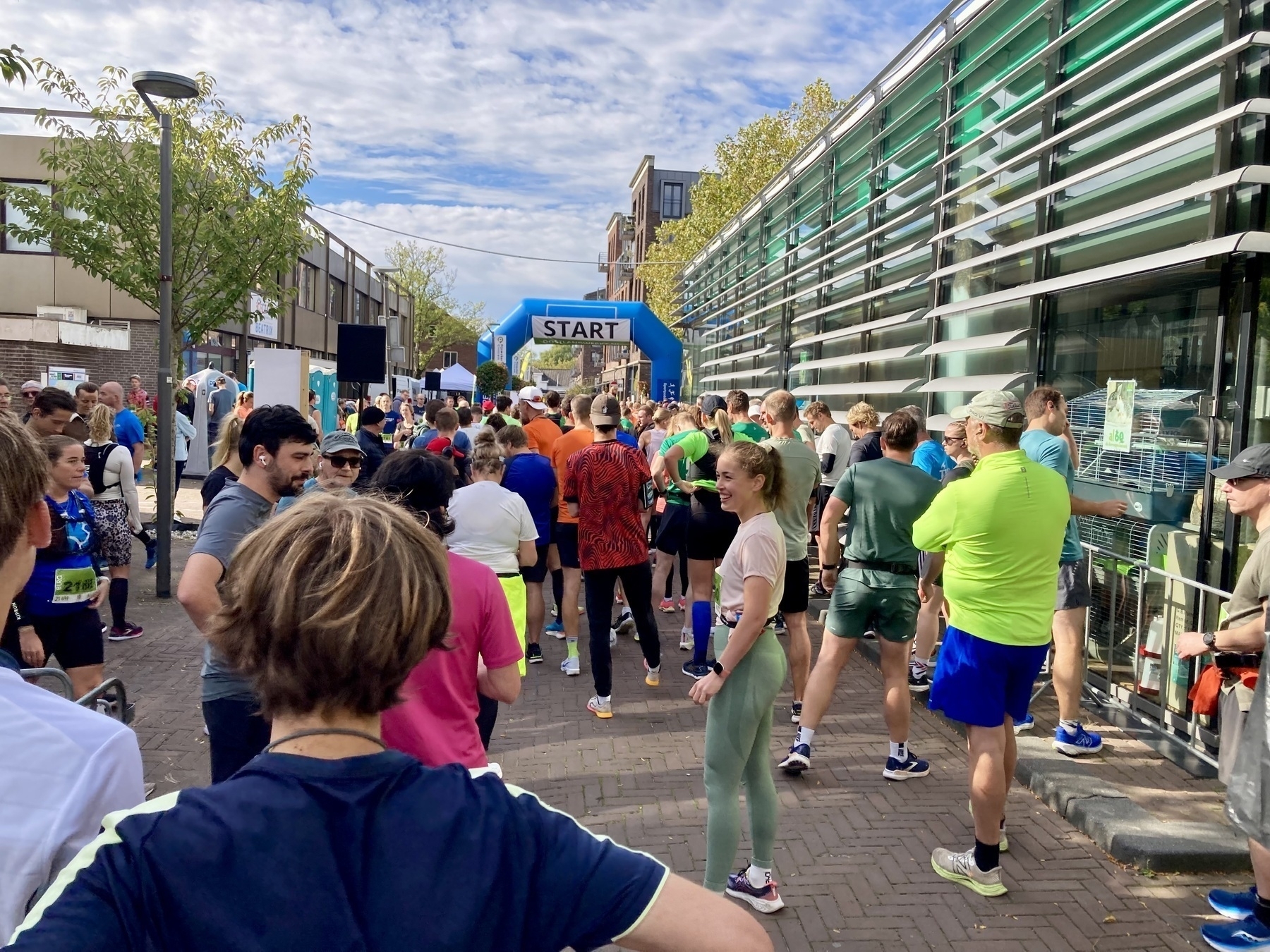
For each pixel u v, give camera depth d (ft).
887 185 34.06
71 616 13.48
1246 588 10.61
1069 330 21.54
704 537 20.62
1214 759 15.01
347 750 3.60
